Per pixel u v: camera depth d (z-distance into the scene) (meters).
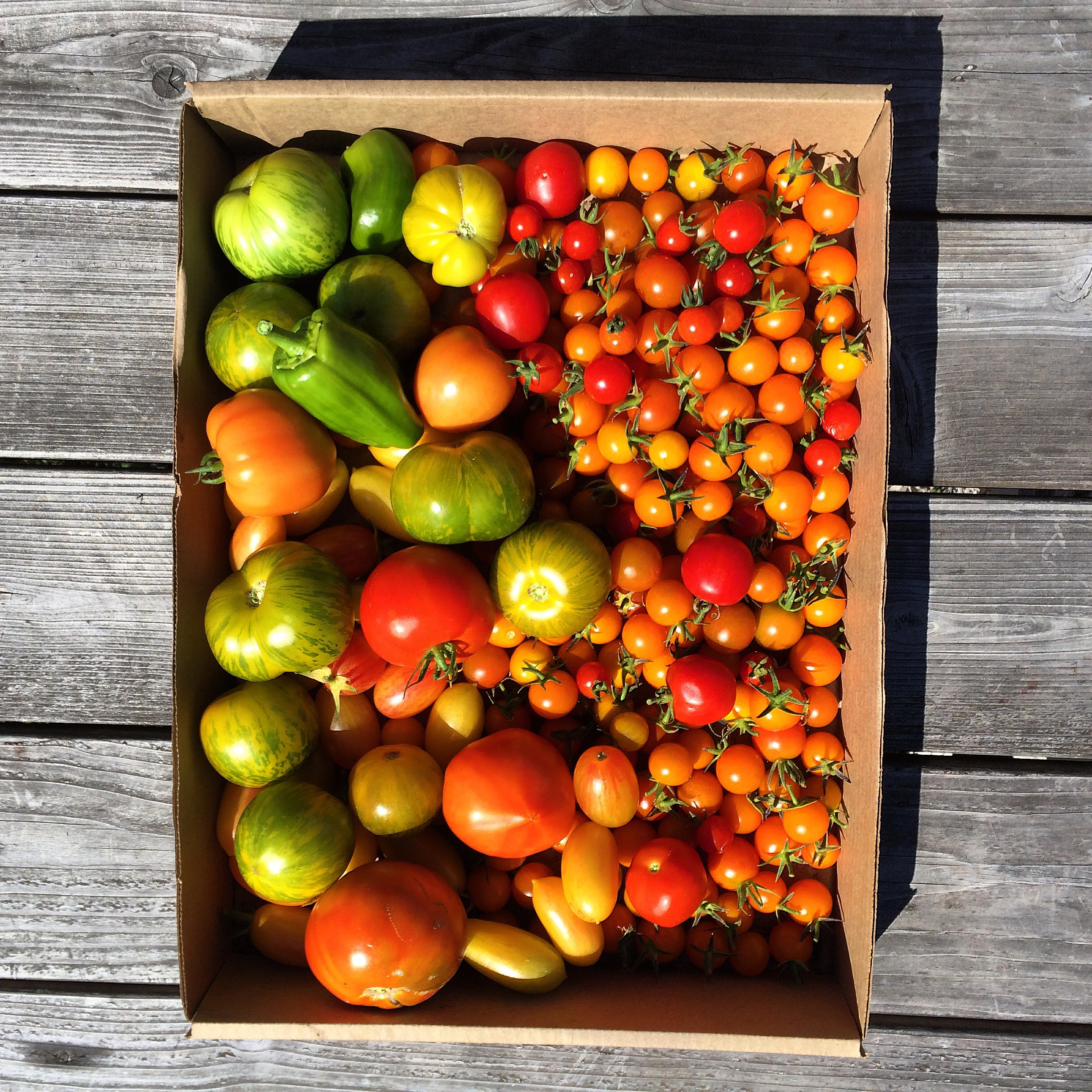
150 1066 0.60
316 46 0.60
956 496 0.60
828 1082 0.60
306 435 0.52
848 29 0.60
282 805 0.52
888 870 0.60
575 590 0.52
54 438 0.60
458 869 0.56
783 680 0.56
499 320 0.53
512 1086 0.60
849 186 0.56
